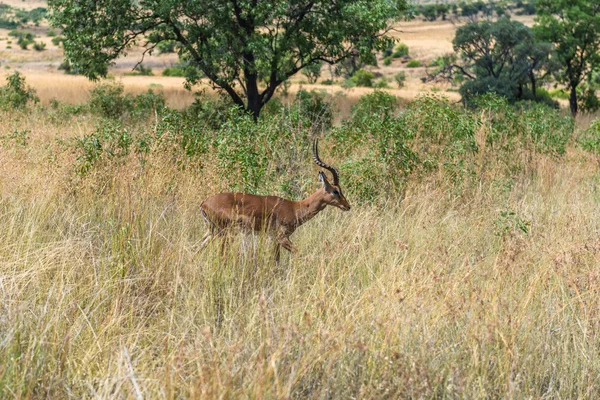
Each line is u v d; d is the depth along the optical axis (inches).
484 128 855.1
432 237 534.3
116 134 685.3
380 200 648.4
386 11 1244.5
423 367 324.2
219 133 737.0
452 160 751.7
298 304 396.5
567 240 549.0
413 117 826.2
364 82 4293.8
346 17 1282.0
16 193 561.6
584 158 942.4
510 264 449.7
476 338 350.6
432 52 6023.6
